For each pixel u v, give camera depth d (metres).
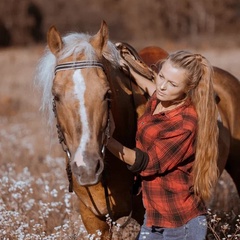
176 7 81.94
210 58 37.00
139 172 4.98
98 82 4.62
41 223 6.67
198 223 4.94
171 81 4.88
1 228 6.35
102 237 5.75
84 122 4.52
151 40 73.75
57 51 4.94
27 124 15.98
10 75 31.84
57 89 4.62
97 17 80.62
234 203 7.54
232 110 6.98
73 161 4.49
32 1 76.88
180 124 4.91
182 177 4.99
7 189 7.45
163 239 5.14
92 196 5.50
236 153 7.03
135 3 82.25
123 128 5.47
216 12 82.50
